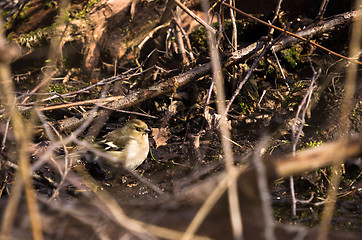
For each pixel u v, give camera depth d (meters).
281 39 10.77
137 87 11.74
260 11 12.23
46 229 4.68
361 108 9.77
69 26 12.46
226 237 4.53
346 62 10.82
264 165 4.53
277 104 10.79
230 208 4.50
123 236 4.61
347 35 11.52
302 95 10.41
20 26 12.65
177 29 12.30
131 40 12.66
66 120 10.12
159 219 4.72
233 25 10.90
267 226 4.29
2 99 9.24
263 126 10.12
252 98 10.78
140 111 11.12
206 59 11.19
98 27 12.67
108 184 8.84
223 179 4.57
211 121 10.02
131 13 12.71
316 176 8.28
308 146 9.09
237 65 11.00
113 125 10.95
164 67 12.14
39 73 12.56
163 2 12.99
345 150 4.24
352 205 7.54
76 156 9.03
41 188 8.16
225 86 11.30
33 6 12.75
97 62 12.62
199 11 12.70
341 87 10.38
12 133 8.68
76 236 4.61
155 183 8.77
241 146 9.46
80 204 5.09
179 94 11.00
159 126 10.66
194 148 9.41
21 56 12.36
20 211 4.91
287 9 12.13
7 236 4.31
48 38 12.36
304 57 11.75
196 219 4.14
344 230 6.56
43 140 9.61
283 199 7.93
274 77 11.44
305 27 11.84
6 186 7.98
